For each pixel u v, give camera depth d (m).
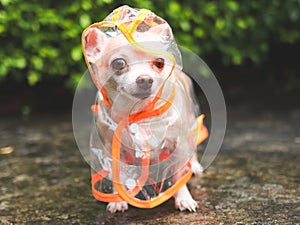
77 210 2.57
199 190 2.79
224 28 4.72
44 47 4.33
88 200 2.71
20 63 4.27
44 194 2.82
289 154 3.47
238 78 5.84
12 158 3.55
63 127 4.48
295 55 5.75
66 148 3.78
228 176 3.03
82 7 4.16
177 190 2.44
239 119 4.63
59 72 4.59
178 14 4.40
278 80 5.82
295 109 4.96
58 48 4.47
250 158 3.40
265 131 4.14
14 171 3.25
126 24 2.22
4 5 3.96
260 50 5.07
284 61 5.80
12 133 4.30
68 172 3.21
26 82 5.42
